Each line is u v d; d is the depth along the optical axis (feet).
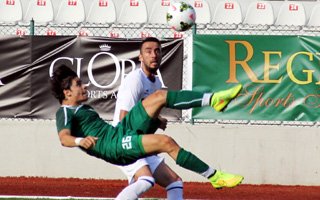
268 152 118.42
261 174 118.21
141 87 67.05
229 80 118.01
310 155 118.11
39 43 119.85
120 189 108.68
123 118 60.29
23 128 120.47
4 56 119.85
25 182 114.11
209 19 177.58
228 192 108.27
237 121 122.31
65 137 58.13
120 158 57.36
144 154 56.29
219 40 118.01
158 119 60.70
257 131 118.52
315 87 116.98
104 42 118.93
